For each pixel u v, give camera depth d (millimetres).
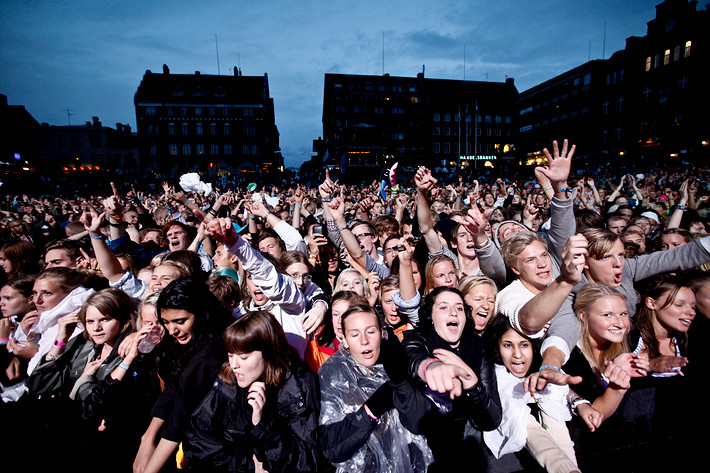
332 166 38250
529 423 2150
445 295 2211
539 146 53719
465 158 58500
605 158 41812
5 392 2660
